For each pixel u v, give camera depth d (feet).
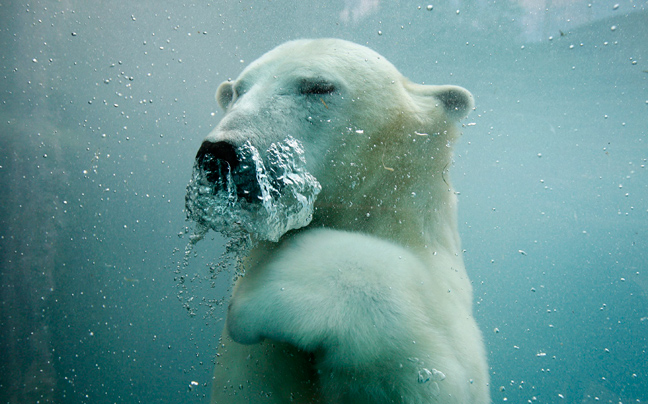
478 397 4.69
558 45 18.74
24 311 22.17
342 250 4.53
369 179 6.25
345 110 6.25
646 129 25.21
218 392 5.95
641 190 28.30
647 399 14.82
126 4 23.30
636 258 23.40
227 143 4.99
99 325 23.02
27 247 22.75
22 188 23.09
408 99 7.06
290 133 5.78
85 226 24.76
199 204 5.02
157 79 26.30
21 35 23.21
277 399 5.22
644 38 17.63
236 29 22.98
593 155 27.32
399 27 17.49
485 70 20.90
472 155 20.56
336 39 7.16
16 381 20.65
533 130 25.54
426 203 6.20
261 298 4.25
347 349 3.95
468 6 16.89
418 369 3.95
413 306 4.24
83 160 25.21
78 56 24.95
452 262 5.84
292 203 5.58
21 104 24.04
